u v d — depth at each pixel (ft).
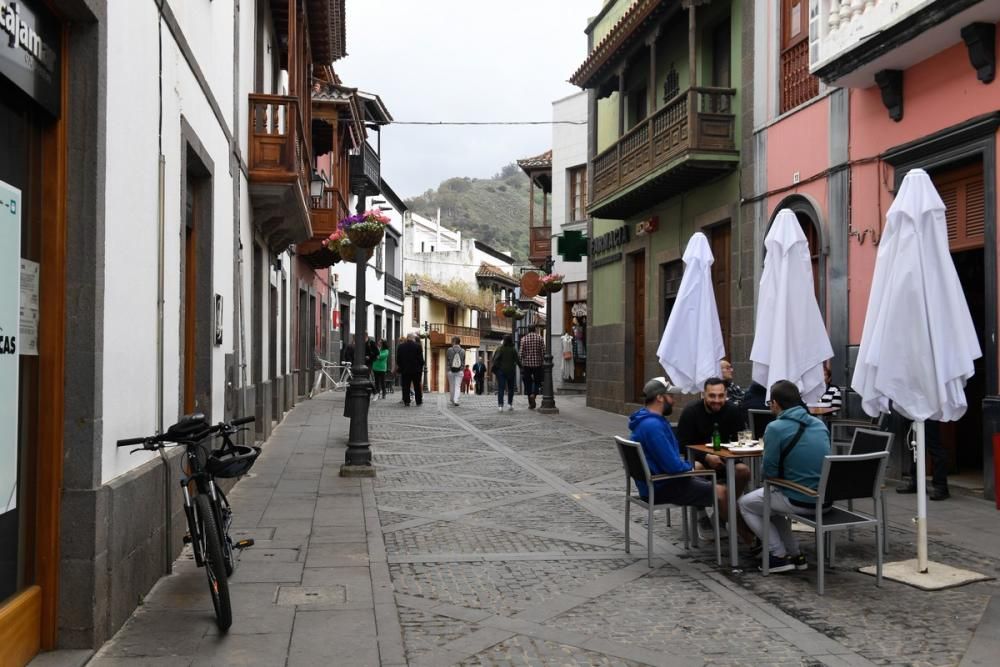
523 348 71.46
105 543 15.35
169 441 16.67
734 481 22.36
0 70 12.45
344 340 119.03
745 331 48.65
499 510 29.27
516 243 407.85
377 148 118.42
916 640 16.48
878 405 22.08
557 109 95.81
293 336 74.90
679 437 26.23
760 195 46.93
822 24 37.19
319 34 58.08
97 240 14.96
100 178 15.12
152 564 18.93
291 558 22.24
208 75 28.76
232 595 18.84
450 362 76.69
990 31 30.48
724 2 51.78
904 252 20.90
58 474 14.67
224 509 19.30
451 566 21.86
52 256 14.73
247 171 40.24
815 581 20.68
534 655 15.64
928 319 20.74
